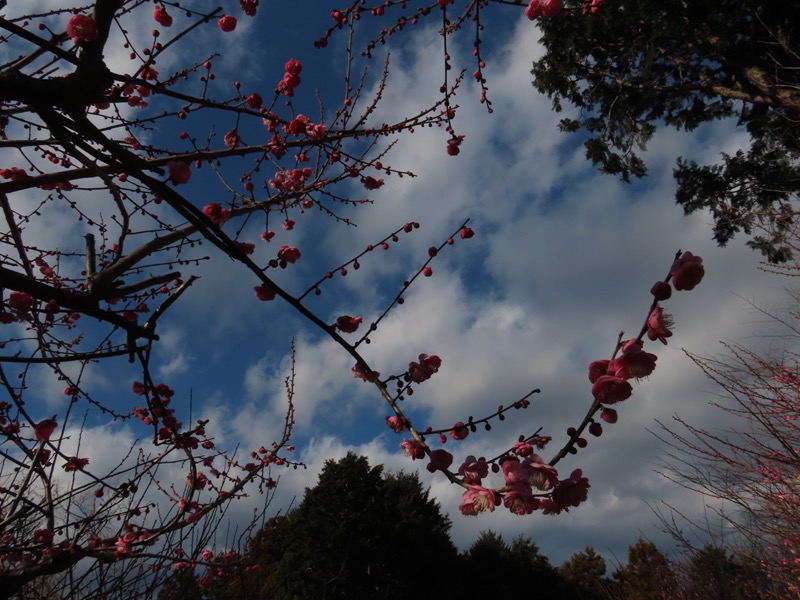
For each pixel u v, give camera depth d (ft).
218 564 12.53
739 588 24.40
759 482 17.98
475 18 9.43
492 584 57.11
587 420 5.88
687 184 36.70
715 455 18.40
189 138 10.19
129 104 9.91
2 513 10.47
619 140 37.99
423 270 7.98
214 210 8.62
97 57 5.65
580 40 34.27
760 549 20.01
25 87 5.15
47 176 7.67
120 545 10.07
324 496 47.16
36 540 9.64
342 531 43.29
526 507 5.58
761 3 28.58
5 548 9.00
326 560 41.57
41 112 5.31
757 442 17.34
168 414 10.68
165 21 8.34
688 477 18.89
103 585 11.35
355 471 48.93
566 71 36.78
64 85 5.33
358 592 41.37
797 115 30.68
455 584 48.49
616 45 34.45
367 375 6.84
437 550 49.98
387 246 9.26
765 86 29.32
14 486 10.78
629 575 42.14
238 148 8.39
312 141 9.13
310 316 6.47
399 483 57.62
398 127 10.11
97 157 5.26
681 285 5.83
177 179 6.62
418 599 44.52
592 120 39.60
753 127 34.12
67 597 10.94
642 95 36.70
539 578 62.18
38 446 9.93
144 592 11.89
